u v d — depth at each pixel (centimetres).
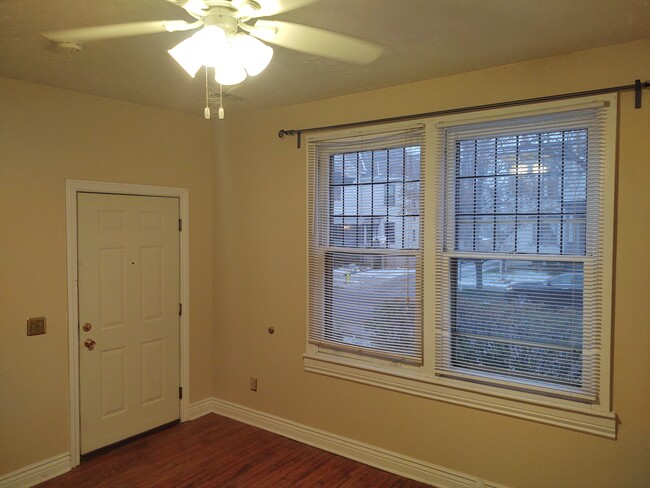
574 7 197
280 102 356
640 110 236
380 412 326
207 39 157
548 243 264
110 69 277
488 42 237
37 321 309
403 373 313
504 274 279
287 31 185
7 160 295
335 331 347
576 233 256
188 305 404
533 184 268
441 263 298
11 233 297
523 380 274
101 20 207
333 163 347
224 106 367
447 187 296
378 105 321
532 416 268
